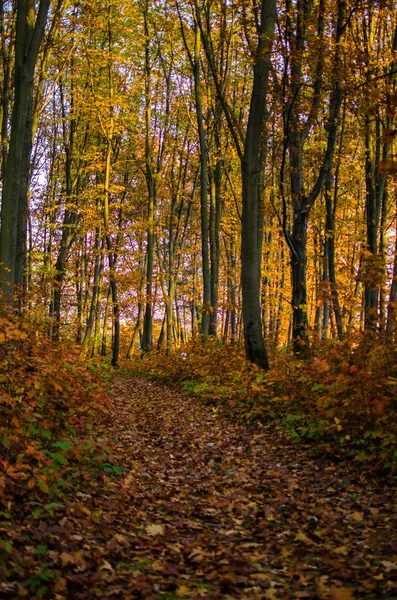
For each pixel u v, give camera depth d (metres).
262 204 16.69
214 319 23.00
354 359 7.00
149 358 24.53
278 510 5.48
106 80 25.16
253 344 12.96
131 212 34.84
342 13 13.02
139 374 23.14
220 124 23.41
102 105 21.61
